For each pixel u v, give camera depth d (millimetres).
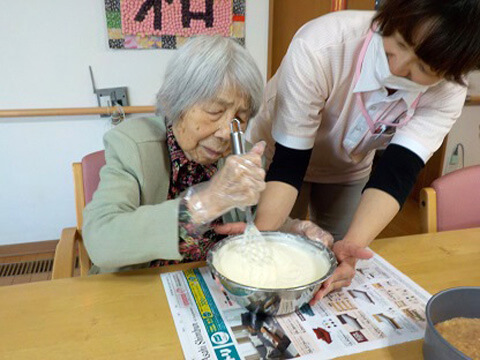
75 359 609
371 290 805
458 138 2725
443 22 570
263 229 905
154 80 2043
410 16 599
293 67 912
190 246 770
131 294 767
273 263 782
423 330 692
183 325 686
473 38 576
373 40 820
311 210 1554
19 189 2086
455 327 633
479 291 653
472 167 1181
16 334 654
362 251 800
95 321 689
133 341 646
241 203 703
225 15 2002
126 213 765
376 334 680
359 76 898
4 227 2137
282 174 952
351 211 1470
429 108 961
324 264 770
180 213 721
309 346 646
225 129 790
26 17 1786
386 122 1007
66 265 957
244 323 695
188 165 919
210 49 752
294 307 693
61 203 2174
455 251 962
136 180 872
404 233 2518
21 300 737
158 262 971
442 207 1118
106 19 1861
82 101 1998
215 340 652
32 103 1941
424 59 636
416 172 946
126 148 869
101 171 891
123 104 2031
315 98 934
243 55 776
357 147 1145
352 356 630
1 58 1827
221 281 684
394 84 812
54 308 719
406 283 830
